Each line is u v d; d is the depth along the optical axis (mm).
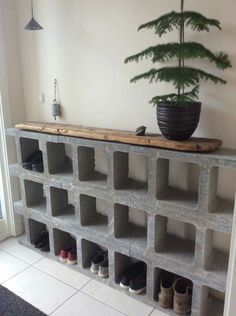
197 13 1351
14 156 2375
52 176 2010
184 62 1591
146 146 1520
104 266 1946
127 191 1693
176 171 1751
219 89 1513
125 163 1814
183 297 1604
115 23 1798
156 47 1402
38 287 1918
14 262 2191
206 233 1448
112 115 1950
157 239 1656
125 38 1778
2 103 2236
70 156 2184
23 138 2180
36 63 2254
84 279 2000
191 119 1418
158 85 1710
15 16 2252
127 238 1806
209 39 1488
